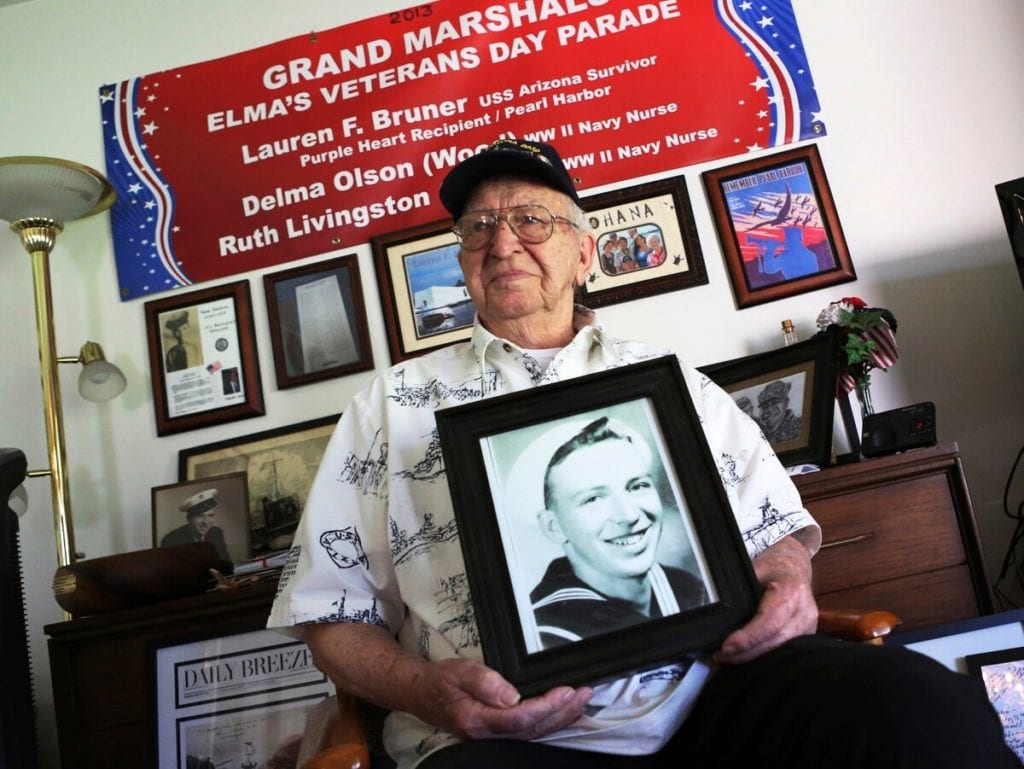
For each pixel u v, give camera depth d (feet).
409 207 6.67
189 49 7.12
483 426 3.43
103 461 6.47
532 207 4.07
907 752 2.47
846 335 5.53
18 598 4.24
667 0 6.77
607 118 6.63
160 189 6.88
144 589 4.97
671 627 3.08
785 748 2.83
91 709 4.86
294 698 4.83
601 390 3.50
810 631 3.24
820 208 6.33
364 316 6.48
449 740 3.22
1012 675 4.08
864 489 4.71
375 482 3.81
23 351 6.73
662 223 6.40
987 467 5.96
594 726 3.16
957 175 6.33
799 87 6.55
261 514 6.15
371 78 6.89
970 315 6.14
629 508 3.28
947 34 6.54
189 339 6.60
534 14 6.87
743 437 3.97
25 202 6.17
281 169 6.82
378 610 3.65
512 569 3.18
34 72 7.20
